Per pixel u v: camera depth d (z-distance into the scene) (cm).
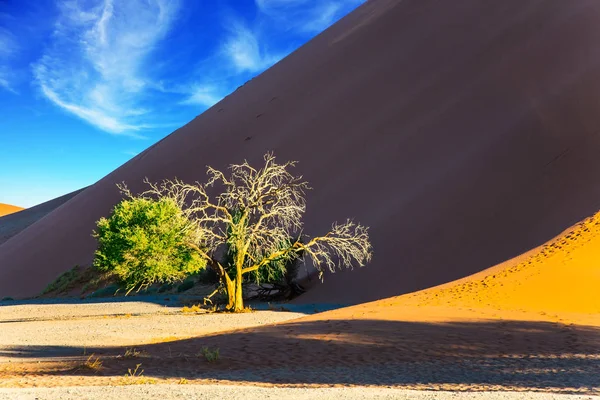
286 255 2845
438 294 2198
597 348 1209
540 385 861
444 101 4725
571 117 3659
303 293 3447
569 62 4244
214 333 1617
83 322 2209
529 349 1212
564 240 2641
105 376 969
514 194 3331
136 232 2506
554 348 1217
